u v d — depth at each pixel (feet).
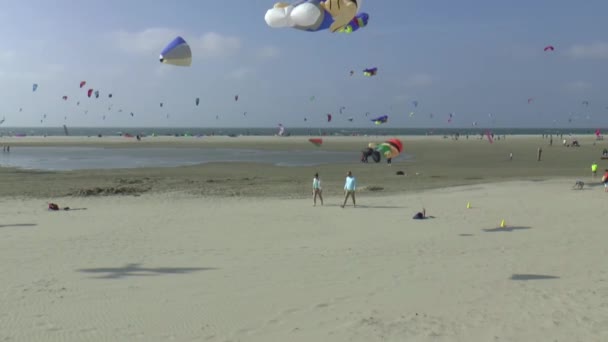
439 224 43.45
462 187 74.90
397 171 106.01
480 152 179.63
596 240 35.58
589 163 131.03
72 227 42.47
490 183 80.23
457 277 26.25
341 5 27.58
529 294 23.13
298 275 26.78
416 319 19.89
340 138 326.65
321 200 57.36
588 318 19.80
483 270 27.73
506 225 42.27
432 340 17.72
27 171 106.63
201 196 67.26
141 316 20.27
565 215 46.70
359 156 162.50
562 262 29.48
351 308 21.27
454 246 34.30
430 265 28.91
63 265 28.96
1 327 18.90
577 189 67.92
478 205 54.70
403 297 22.82
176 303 21.97
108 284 24.97
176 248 34.01
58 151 186.09
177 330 18.79
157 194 69.62
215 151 189.16
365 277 26.35
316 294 23.34
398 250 33.12
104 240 36.81
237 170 112.06
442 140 294.66
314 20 27.63
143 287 24.47
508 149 197.57
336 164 129.70
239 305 21.74
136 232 40.19
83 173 102.58
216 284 25.05
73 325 19.20
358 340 17.76
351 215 49.29
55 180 88.38
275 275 26.78
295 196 67.72
